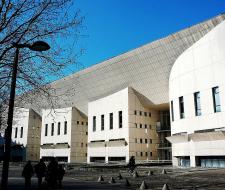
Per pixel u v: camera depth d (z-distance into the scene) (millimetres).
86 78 53844
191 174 24141
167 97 46125
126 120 49812
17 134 78438
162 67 42500
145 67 44375
